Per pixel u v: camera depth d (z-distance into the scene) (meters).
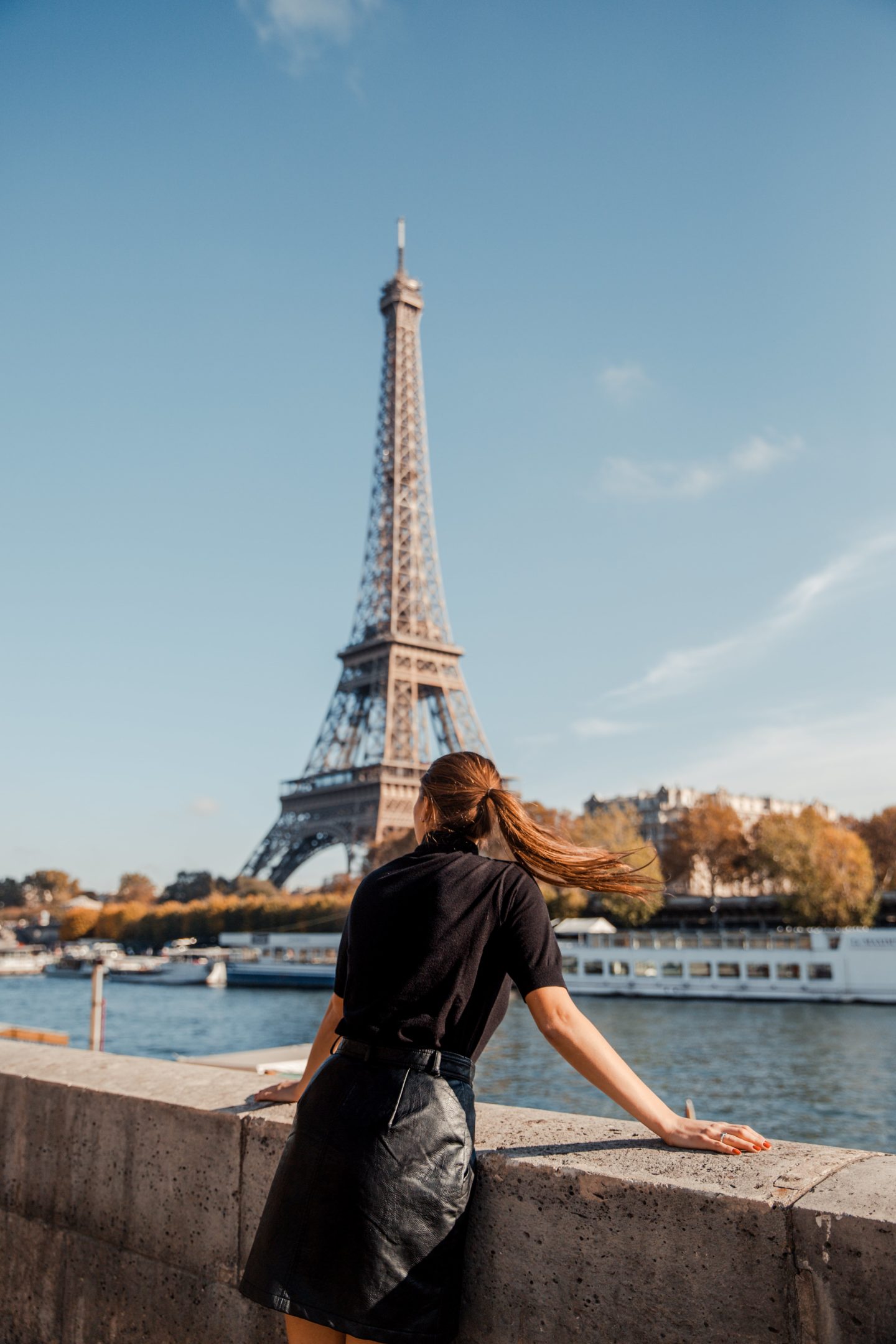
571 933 96.56
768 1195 3.49
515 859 4.25
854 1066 48.56
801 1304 3.35
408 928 3.85
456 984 3.78
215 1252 5.07
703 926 146.62
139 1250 5.43
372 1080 3.71
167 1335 5.22
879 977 76.81
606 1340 3.75
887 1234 3.19
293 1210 3.67
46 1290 5.92
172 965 140.75
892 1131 36.09
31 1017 92.62
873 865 150.25
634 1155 3.99
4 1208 6.26
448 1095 3.71
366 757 142.62
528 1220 4.00
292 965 125.50
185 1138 5.28
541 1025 3.84
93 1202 5.73
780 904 125.12
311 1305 3.53
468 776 4.37
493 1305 4.06
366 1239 3.51
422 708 156.12
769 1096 42.66
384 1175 3.55
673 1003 80.31
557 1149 4.14
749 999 80.25
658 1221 3.68
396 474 168.12
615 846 125.62
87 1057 6.75
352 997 3.92
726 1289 3.51
